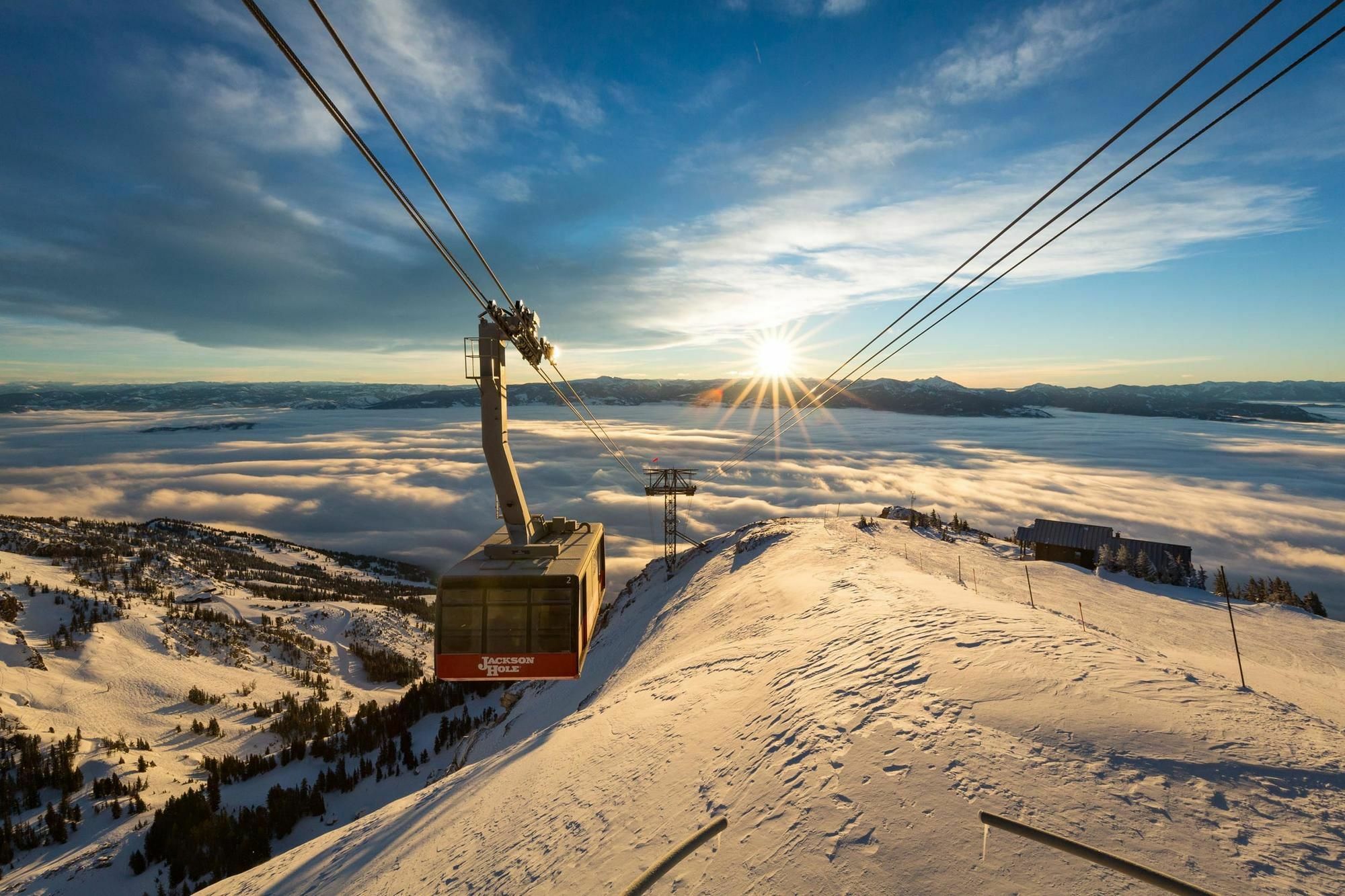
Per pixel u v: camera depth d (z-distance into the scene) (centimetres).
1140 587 6931
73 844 11150
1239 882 855
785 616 3391
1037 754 1195
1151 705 1320
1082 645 1705
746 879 1084
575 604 1346
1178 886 591
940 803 1099
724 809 1359
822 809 1183
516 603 1345
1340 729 1227
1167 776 1091
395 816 2714
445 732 13050
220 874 9519
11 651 19000
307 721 17025
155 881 9625
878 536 8500
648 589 8219
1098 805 1031
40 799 12950
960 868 944
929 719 1390
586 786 1895
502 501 1489
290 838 10425
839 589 3506
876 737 1366
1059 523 8531
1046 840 671
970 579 6550
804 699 1756
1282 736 1187
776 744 1547
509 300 1426
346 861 2319
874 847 1038
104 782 13100
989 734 1287
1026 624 2016
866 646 2072
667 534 8262
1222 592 7469
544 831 1727
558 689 6025
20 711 16262
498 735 5909
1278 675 3997
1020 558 8138
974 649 1758
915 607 2509
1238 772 1088
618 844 1455
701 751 1778
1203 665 3922
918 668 1697
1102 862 633
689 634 4519
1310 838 932
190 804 11156
